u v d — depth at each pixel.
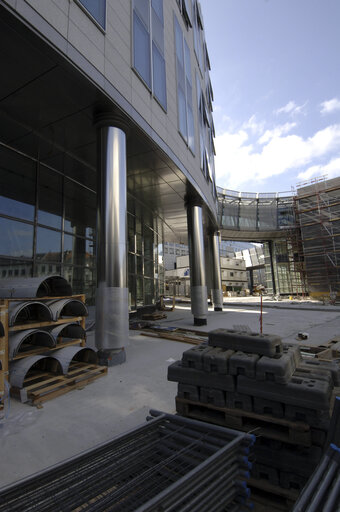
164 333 10.98
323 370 3.10
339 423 2.36
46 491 1.96
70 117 7.89
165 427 2.83
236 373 2.93
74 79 6.48
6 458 3.08
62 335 6.92
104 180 7.42
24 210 9.71
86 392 5.02
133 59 8.45
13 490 1.85
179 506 1.88
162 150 10.02
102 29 7.08
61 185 11.52
